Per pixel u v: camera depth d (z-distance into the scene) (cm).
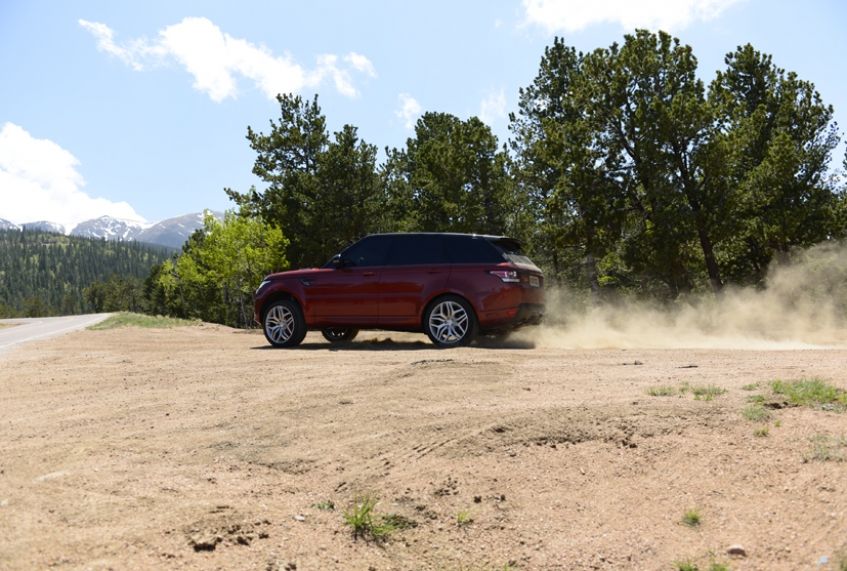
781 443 329
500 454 335
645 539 259
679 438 343
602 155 2098
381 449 348
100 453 353
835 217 2508
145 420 433
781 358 602
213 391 532
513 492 297
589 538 261
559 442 346
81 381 623
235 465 332
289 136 3250
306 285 970
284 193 3244
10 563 219
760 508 273
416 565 247
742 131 1923
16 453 356
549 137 2186
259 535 253
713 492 289
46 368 741
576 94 2142
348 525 268
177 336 1307
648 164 1950
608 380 509
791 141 2273
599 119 2095
